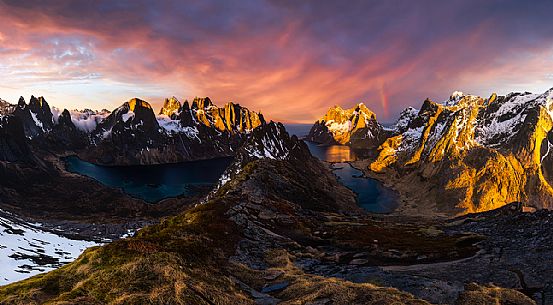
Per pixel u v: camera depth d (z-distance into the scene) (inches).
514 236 1888.5
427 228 2997.0
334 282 992.9
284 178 5935.0
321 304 848.9
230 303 834.8
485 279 1184.2
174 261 998.4
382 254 1697.8
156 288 794.8
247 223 2046.0
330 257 1640.0
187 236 1435.8
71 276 888.9
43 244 5231.3
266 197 3353.8
